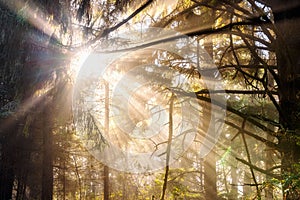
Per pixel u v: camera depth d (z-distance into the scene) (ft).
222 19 18.06
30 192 47.11
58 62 15.55
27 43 15.24
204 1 15.23
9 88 17.57
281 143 10.47
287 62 10.68
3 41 15.02
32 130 34.01
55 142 39.37
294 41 10.60
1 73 15.79
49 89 17.57
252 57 17.37
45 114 25.77
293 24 10.66
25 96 17.52
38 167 42.63
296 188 9.06
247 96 20.81
